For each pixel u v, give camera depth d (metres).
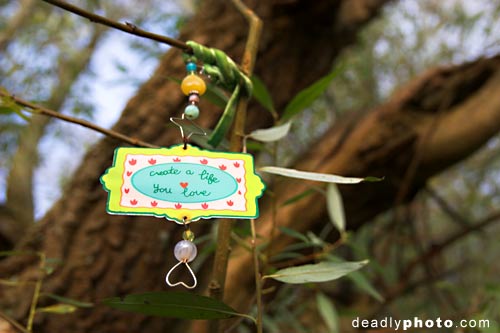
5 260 0.46
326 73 0.58
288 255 0.39
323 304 0.43
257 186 0.25
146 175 0.25
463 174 0.92
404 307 0.79
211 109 0.46
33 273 0.44
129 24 0.26
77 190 0.45
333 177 0.25
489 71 0.55
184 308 0.24
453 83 0.55
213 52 0.28
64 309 0.34
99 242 0.44
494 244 0.90
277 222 0.52
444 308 0.66
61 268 0.43
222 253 0.26
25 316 0.42
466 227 0.66
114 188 0.25
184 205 0.24
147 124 0.45
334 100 0.94
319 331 0.62
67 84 0.82
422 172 0.56
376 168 0.54
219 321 0.27
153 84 0.47
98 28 0.88
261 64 0.51
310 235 0.41
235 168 0.26
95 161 0.45
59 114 0.28
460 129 0.53
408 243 0.78
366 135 0.55
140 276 0.45
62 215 0.45
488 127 0.52
